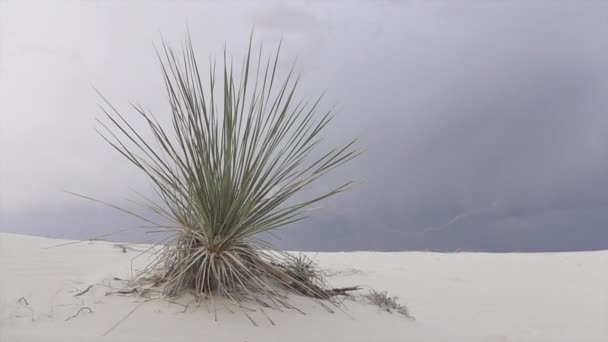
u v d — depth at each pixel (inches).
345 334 100.1
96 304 98.3
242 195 105.9
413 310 143.8
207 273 106.5
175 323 91.1
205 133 106.7
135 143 103.2
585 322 147.6
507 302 169.3
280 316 102.0
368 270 215.9
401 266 236.8
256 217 110.7
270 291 108.0
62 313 92.1
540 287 200.8
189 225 111.3
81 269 142.2
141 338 83.4
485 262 270.2
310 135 110.8
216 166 106.2
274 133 109.3
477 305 161.5
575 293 190.2
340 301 125.1
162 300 101.3
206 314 96.4
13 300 96.6
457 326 130.4
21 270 128.3
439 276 212.8
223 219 106.7
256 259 114.2
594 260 282.2
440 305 155.3
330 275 187.6
